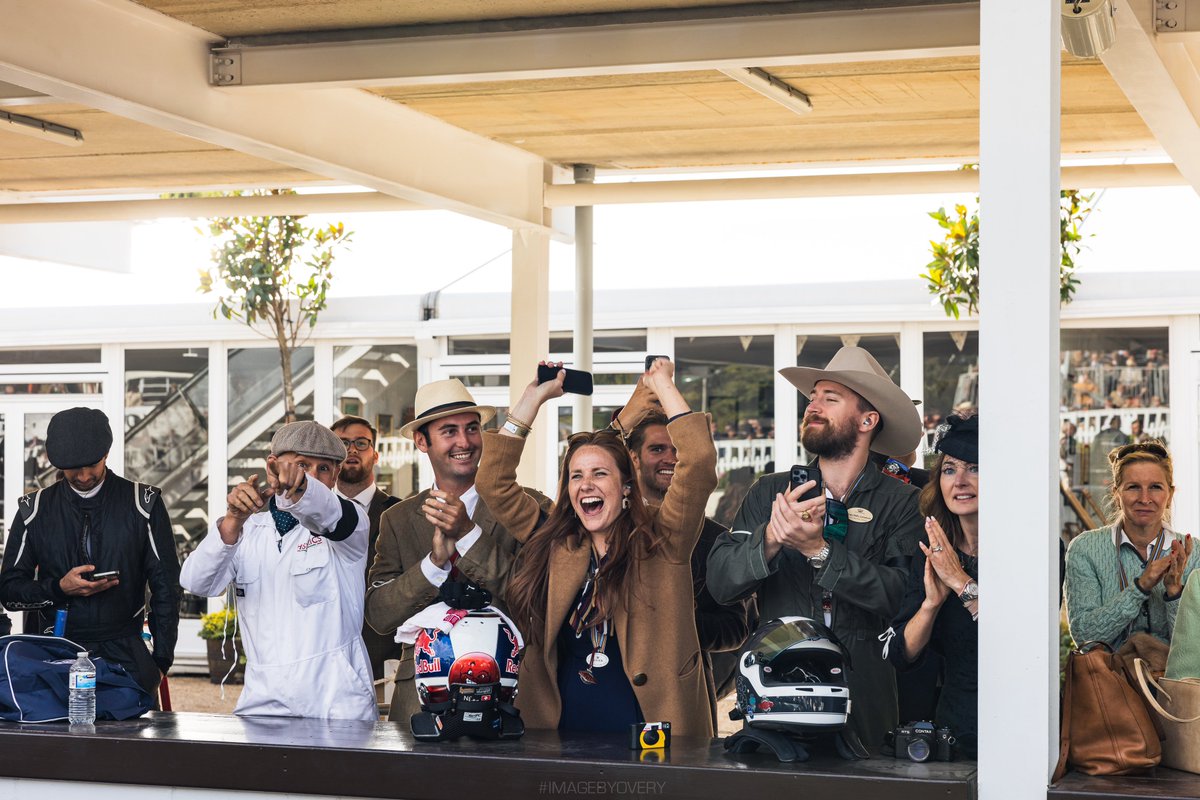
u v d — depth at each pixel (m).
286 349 12.18
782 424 11.02
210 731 4.24
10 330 12.95
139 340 12.67
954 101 7.21
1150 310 10.05
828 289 10.86
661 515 4.21
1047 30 3.46
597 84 6.89
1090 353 10.30
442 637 4.05
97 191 10.14
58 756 4.17
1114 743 3.57
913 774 3.49
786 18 5.59
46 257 12.07
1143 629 4.39
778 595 4.17
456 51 5.94
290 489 4.44
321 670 4.59
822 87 6.93
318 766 3.91
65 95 5.70
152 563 5.70
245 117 6.47
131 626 5.66
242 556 4.67
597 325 11.38
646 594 4.18
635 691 4.15
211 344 12.66
